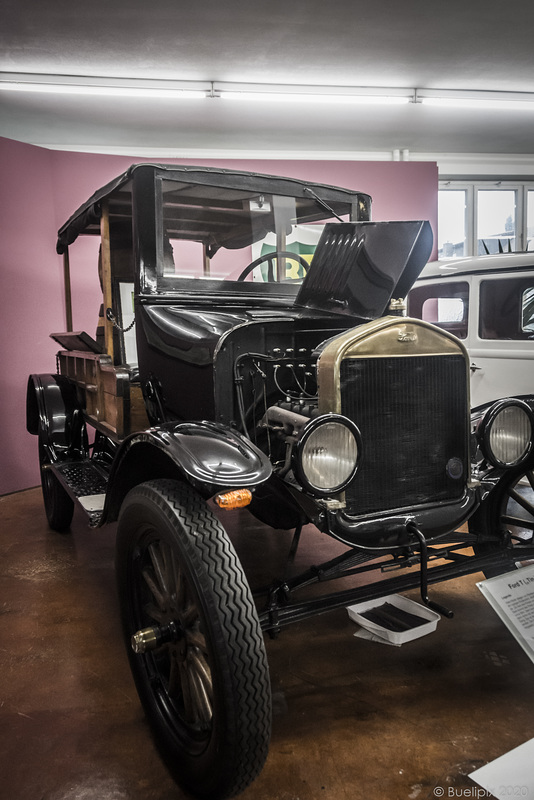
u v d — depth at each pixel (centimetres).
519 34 466
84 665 225
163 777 167
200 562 146
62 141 670
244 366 205
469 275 466
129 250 339
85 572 318
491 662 218
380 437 183
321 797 155
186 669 166
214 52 480
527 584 202
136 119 607
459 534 220
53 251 529
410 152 780
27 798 159
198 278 253
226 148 715
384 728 182
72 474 299
